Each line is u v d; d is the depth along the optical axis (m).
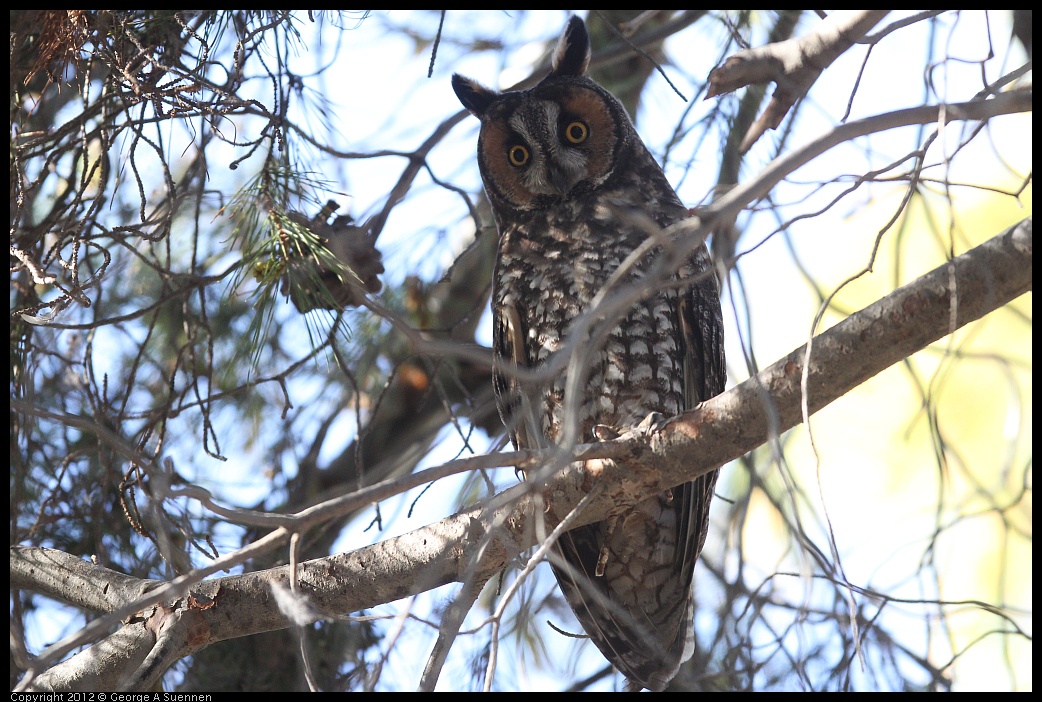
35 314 6.89
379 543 6.46
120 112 6.97
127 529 8.12
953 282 4.68
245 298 8.30
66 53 6.70
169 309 8.63
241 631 6.46
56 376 8.36
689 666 8.34
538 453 4.92
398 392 10.23
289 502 9.09
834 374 5.57
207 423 6.64
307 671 4.56
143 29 6.70
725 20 8.27
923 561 6.96
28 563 6.86
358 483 6.72
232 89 6.59
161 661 6.12
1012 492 7.84
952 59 5.00
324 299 6.60
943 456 6.89
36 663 4.41
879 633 6.94
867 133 4.62
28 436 7.83
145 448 6.98
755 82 6.00
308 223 7.04
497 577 8.48
